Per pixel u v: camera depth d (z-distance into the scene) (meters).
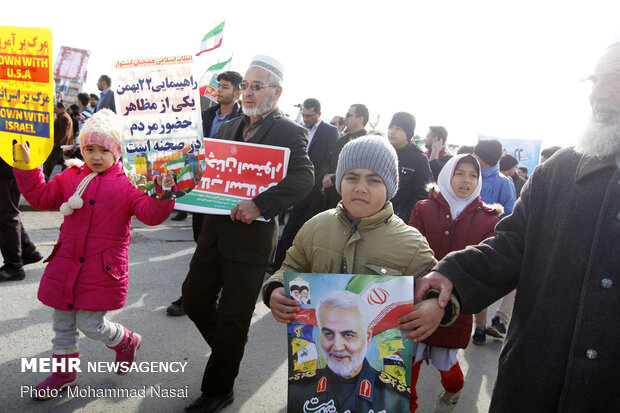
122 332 2.70
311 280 1.59
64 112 8.48
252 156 2.49
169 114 2.19
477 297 1.56
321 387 1.56
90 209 2.47
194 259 2.63
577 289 1.34
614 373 1.27
